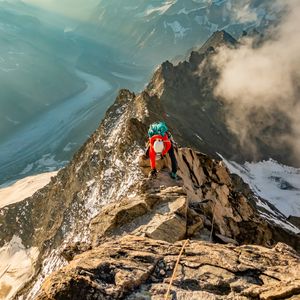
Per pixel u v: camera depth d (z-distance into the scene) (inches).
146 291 303.4
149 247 356.8
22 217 2253.9
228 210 673.6
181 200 468.1
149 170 601.3
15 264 1958.7
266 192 3929.6
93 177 1508.4
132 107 1929.1
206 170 717.9
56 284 305.6
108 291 298.4
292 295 287.0
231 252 346.9
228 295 299.1
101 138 1717.5
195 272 321.4
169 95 4192.9
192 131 3737.7
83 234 1160.2
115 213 469.7
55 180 2251.5
